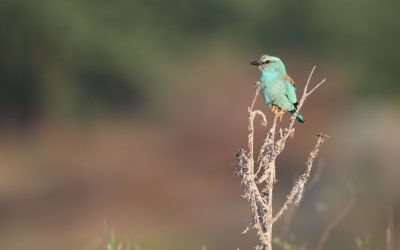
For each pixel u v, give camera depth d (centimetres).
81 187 3584
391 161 2502
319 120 3847
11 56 4231
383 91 3994
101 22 4234
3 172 3862
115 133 4347
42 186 3609
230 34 4600
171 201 3319
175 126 4328
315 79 4178
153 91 4425
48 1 4144
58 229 2855
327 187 2350
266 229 728
